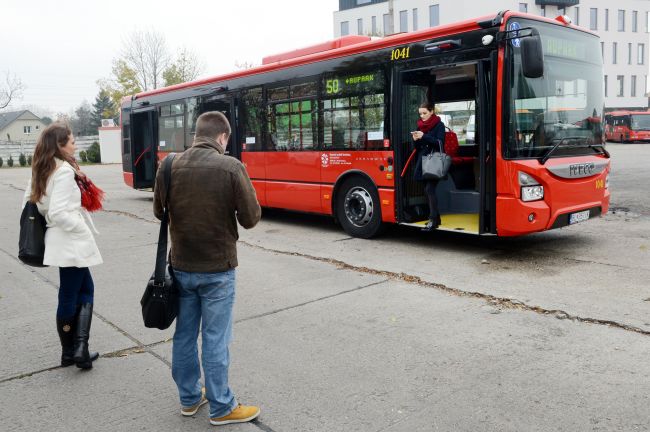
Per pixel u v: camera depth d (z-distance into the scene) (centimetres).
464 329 498
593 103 808
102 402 384
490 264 724
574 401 362
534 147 719
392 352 453
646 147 3353
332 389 392
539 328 493
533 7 5416
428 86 866
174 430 345
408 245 860
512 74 706
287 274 706
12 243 987
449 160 786
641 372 399
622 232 908
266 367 432
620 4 6050
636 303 545
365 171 886
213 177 323
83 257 415
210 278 329
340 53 912
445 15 5238
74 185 410
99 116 8831
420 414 353
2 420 362
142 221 1212
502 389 382
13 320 562
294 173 1026
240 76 1136
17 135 9531
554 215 723
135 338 504
